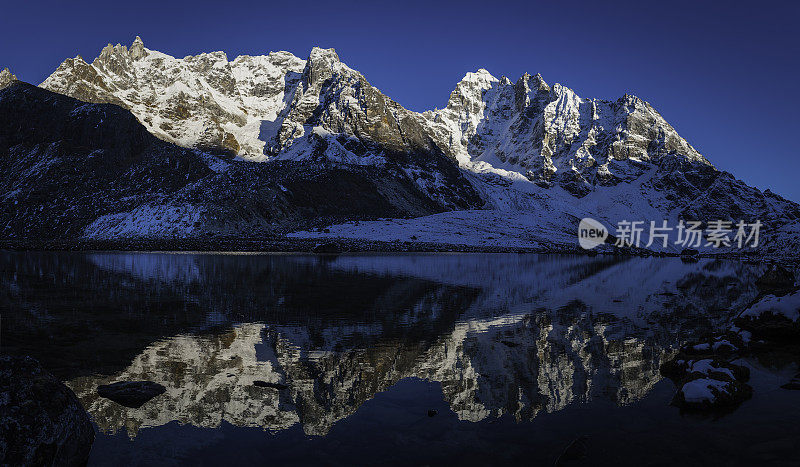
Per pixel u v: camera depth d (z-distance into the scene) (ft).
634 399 30.12
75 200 377.50
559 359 39.99
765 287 111.45
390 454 21.74
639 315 64.03
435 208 572.92
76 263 136.98
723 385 29.89
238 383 32.27
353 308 65.36
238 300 70.49
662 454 21.75
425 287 95.09
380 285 96.02
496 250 343.67
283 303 68.74
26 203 361.71
